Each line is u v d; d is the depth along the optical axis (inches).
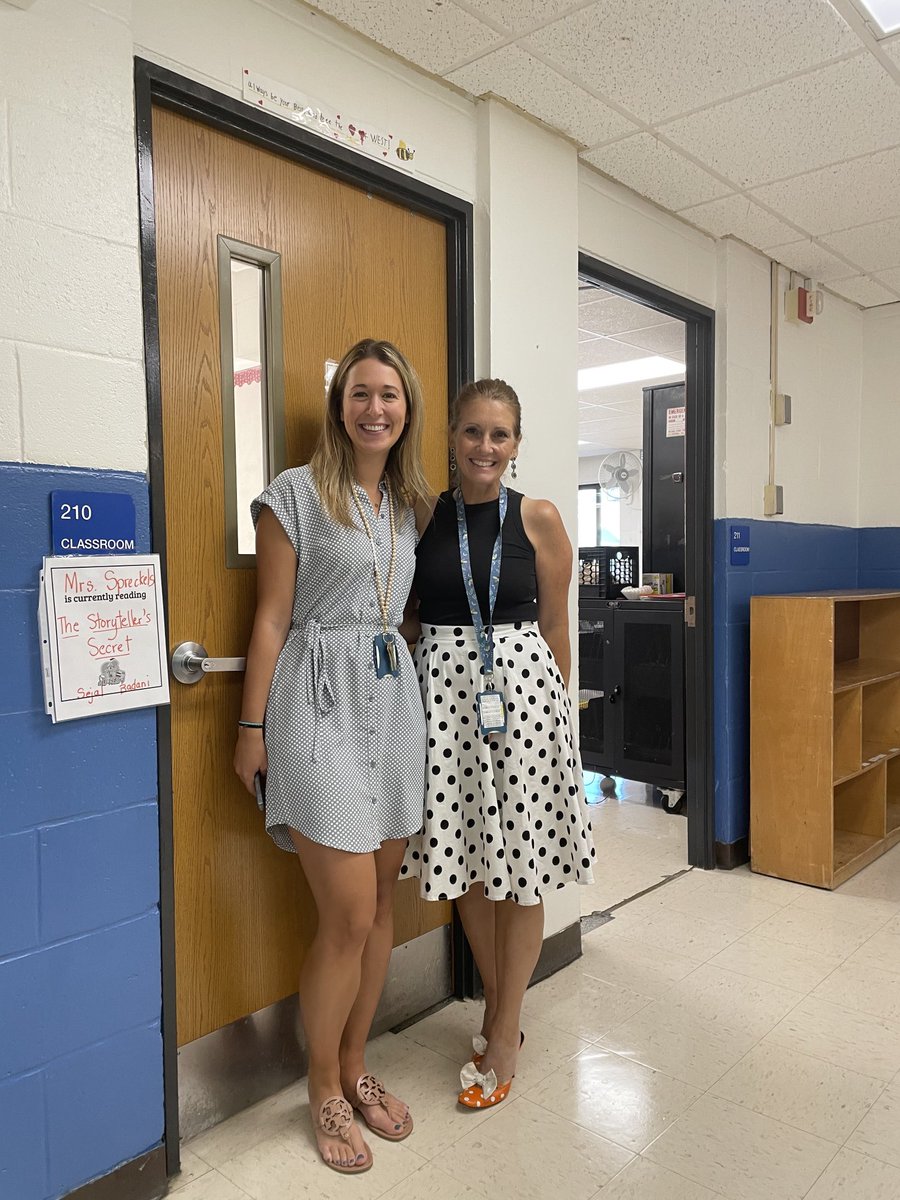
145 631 59.2
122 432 57.9
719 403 128.6
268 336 72.0
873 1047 80.0
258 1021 72.6
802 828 122.5
